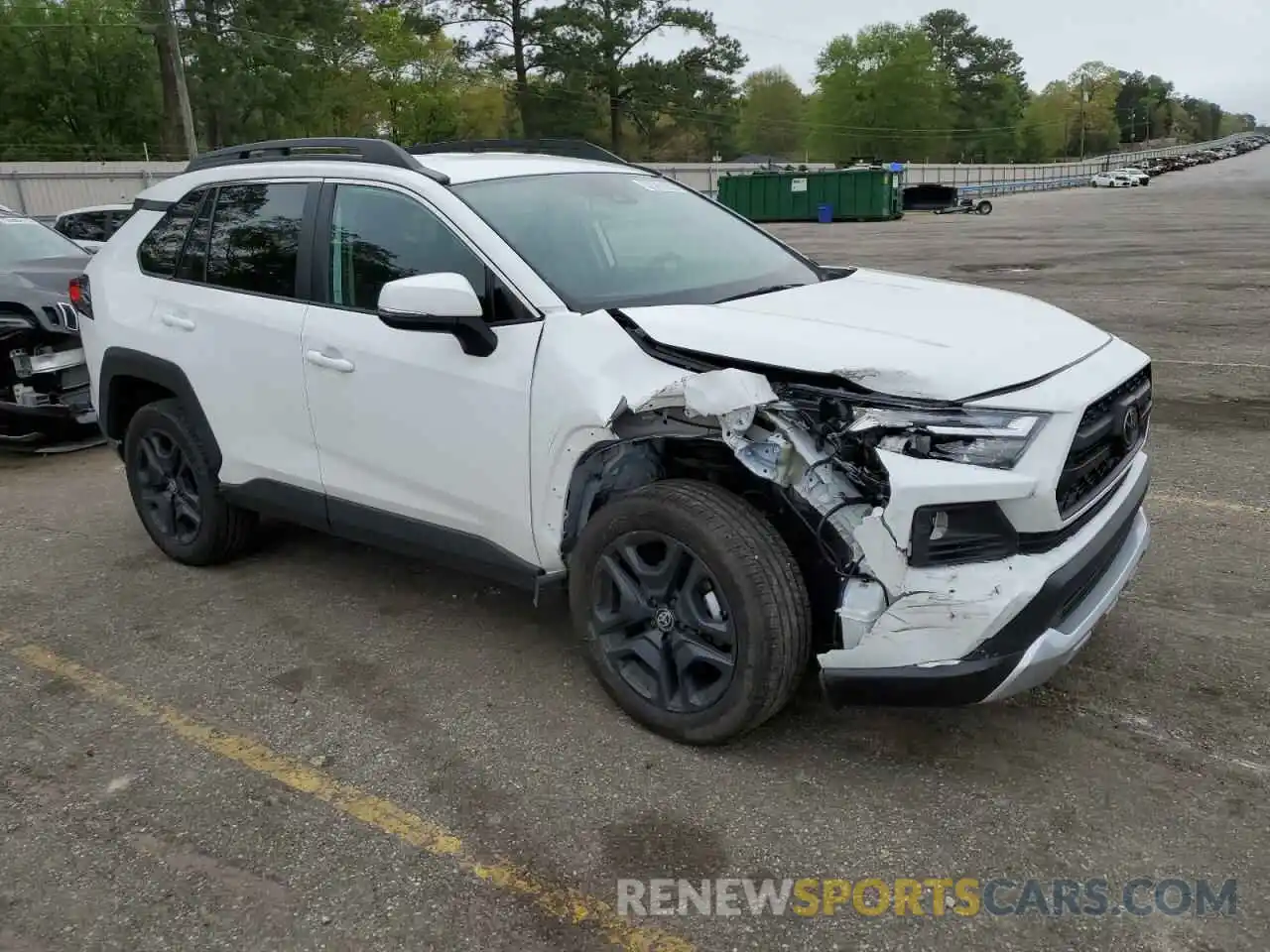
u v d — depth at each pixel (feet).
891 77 354.74
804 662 9.96
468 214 11.86
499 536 11.81
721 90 244.22
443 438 11.89
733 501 10.07
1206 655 12.25
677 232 13.47
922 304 11.31
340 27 194.39
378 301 11.88
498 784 10.32
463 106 233.96
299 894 8.87
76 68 187.52
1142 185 259.80
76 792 10.44
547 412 10.78
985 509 8.94
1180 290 45.78
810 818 9.61
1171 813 9.47
